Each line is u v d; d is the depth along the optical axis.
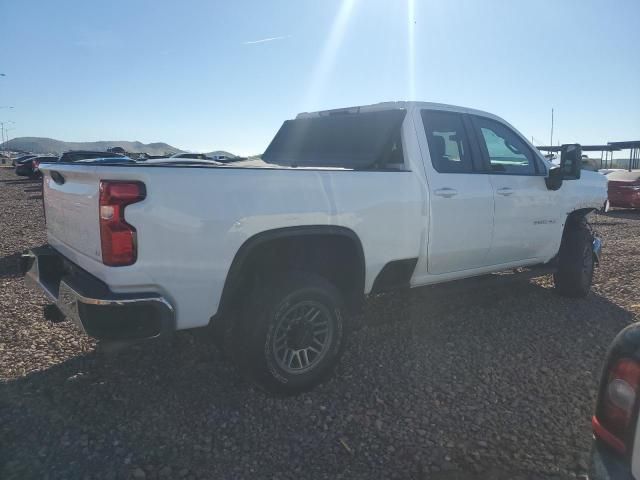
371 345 4.75
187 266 3.28
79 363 4.24
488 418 3.54
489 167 5.25
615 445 1.83
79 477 2.87
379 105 4.91
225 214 3.38
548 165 6.01
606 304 6.11
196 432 3.33
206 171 3.33
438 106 4.93
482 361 4.43
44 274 4.03
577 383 4.05
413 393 3.88
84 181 3.39
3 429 3.29
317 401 3.75
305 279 3.73
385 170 4.32
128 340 3.13
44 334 4.82
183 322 3.34
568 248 6.15
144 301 3.13
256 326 3.56
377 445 3.23
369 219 4.11
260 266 3.89
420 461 3.08
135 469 2.95
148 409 3.58
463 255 4.95
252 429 3.38
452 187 4.74
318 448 3.20
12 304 5.69
